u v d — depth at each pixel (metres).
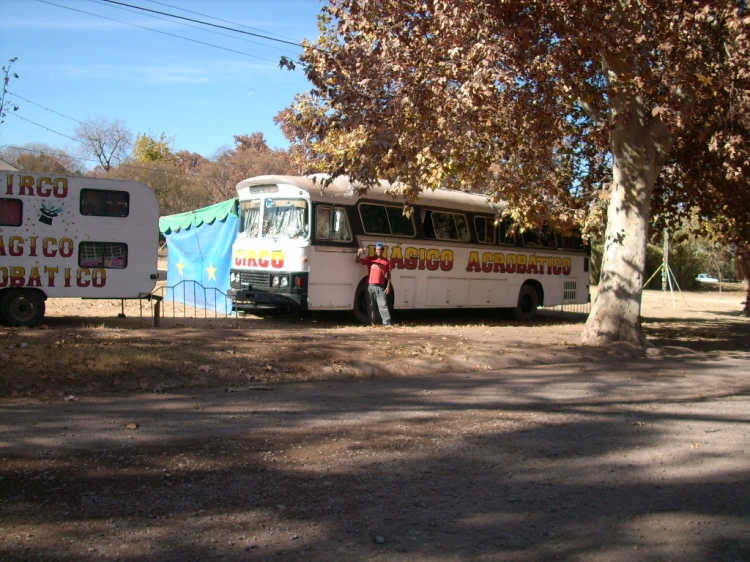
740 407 9.27
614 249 14.74
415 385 9.99
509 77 11.51
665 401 9.51
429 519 4.98
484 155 14.29
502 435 7.31
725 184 16.61
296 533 4.65
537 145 14.14
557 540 4.68
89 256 13.61
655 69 13.00
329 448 6.60
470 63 11.65
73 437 6.52
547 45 12.27
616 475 6.12
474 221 19.28
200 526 4.69
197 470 5.80
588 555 4.46
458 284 18.77
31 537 4.39
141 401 8.14
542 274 21.38
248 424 7.31
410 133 12.02
